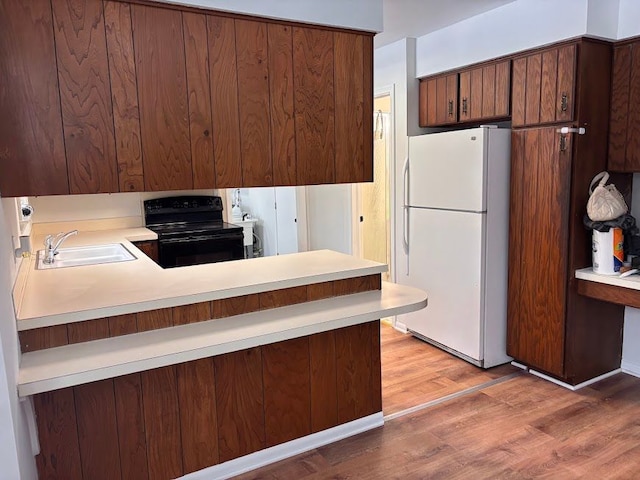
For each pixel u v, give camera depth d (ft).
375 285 8.35
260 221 19.97
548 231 10.14
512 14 10.13
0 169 5.57
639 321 10.66
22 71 5.56
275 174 7.29
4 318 4.43
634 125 9.40
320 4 7.26
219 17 6.61
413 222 12.83
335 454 8.15
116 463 6.77
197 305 6.77
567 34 9.20
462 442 8.44
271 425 7.89
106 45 5.95
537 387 10.44
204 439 7.34
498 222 11.02
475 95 11.41
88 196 13.34
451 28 11.64
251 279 7.36
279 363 7.84
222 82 6.73
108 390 6.60
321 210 16.89
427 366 11.69
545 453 8.06
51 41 5.66
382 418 9.08
